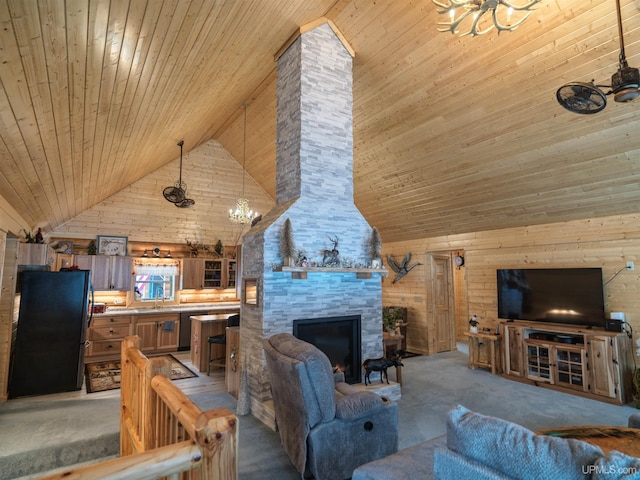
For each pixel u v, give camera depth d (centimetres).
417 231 720
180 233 786
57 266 642
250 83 537
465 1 237
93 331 639
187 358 660
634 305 453
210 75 395
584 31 320
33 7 161
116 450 321
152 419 194
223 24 304
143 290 755
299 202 418
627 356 438
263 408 369
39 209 488
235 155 834
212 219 821
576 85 271
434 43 397
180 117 484
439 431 347
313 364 244
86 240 702
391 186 626
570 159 427
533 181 479
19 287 476
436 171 545
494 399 439
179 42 285
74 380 472
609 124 372
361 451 261
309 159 430
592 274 476
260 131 700
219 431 111
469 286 647
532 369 507
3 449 296
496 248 607
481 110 428
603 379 432
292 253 393
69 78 236
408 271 761
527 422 372
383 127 523
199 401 435
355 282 450
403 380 523
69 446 307
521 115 409
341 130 456
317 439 243
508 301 564
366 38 438
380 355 461
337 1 416
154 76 316
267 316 388
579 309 486
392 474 190
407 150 537
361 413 258
